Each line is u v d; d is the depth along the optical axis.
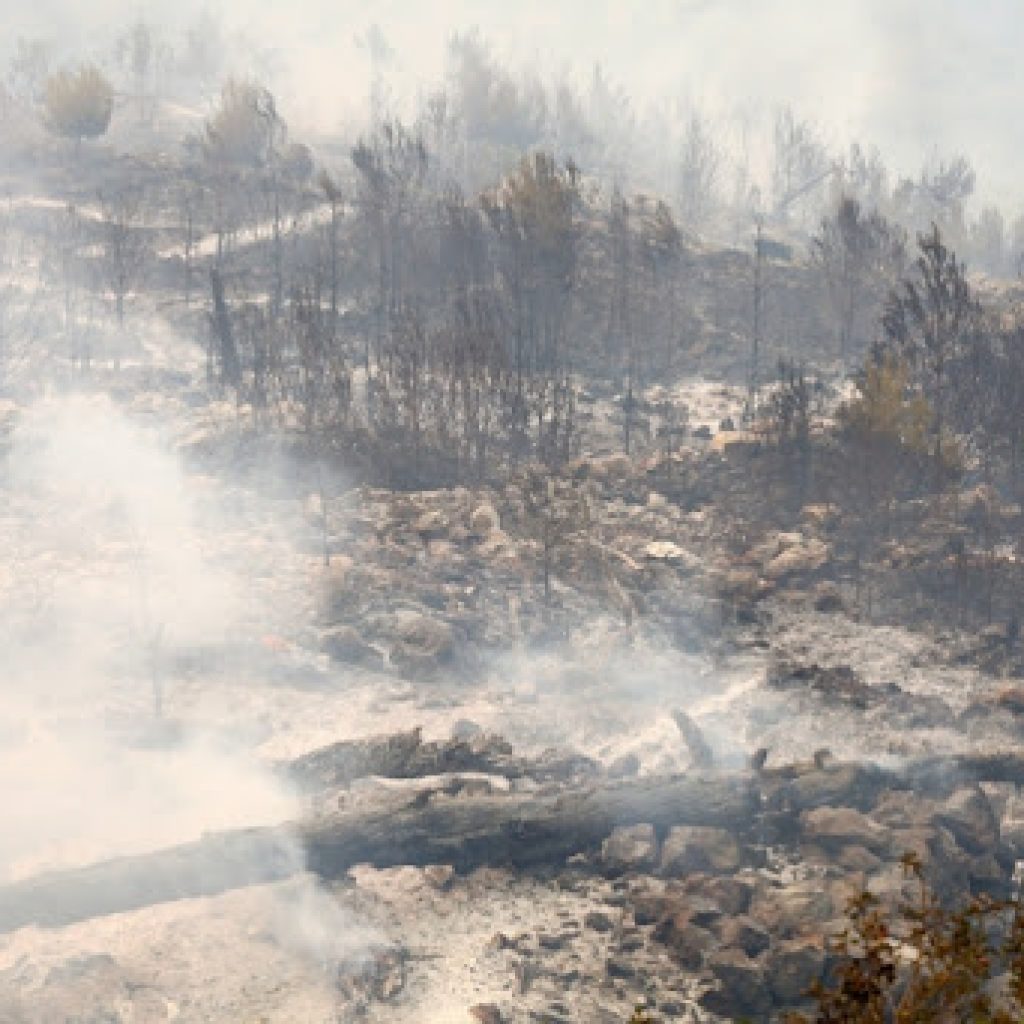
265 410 77.38
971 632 57.28
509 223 102.81
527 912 31.27
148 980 28.05
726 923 29.42
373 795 35.53
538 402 81.31
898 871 31.48
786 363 103.62
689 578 61.00
